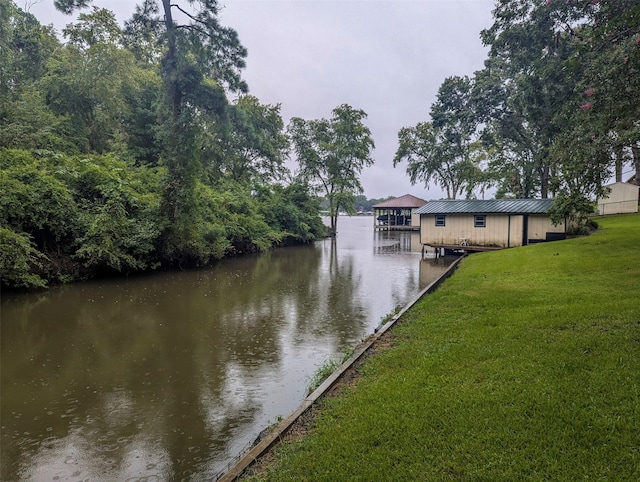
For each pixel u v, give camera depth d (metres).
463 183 46.25
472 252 22.52
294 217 32.97
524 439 3.12
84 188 15.90
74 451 4.41
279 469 3.10
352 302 11.70
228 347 7.74
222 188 27.70
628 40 8.38
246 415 5.14
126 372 6.57
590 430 3.14
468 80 24.84
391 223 56.22
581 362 4.32
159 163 20.05
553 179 13.12
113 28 23.22
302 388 5.89
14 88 19.55
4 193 12.62
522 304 7.26
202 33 17.11
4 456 4.32
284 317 9.98
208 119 18.17
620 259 10.95
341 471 2.97
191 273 17.55
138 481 3.88
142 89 23.75
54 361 7.09
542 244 17.78
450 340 5.64
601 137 8.86
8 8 19.17
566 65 9.34
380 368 5.00
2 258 11.78
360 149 44.12
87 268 14.96
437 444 3.18
